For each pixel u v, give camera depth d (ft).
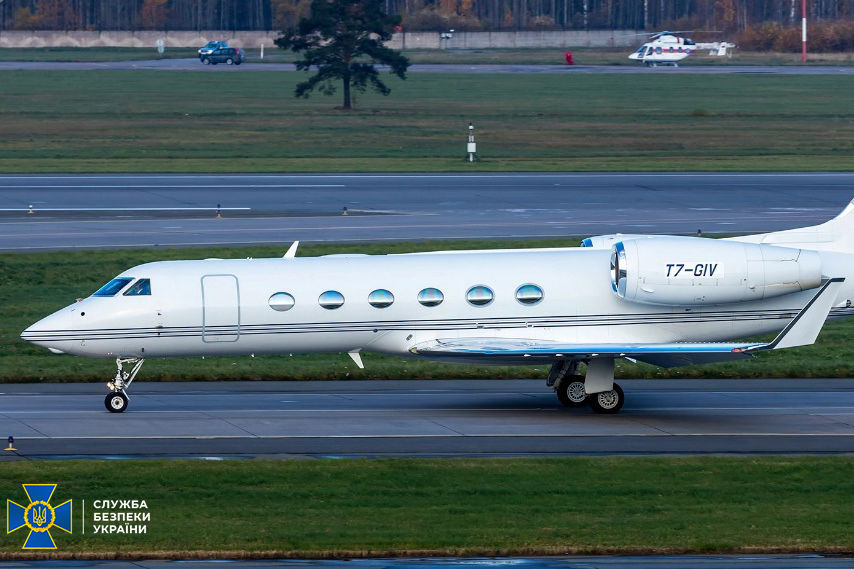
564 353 328.90
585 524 238.89
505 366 408.05
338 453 291.17
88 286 532.73
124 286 341.82
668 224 642.63
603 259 357.61
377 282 346.33
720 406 353.92
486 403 356.38
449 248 577.02
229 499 251.80
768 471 275.39
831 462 282.56
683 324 354.33
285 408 345.10
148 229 636.48
